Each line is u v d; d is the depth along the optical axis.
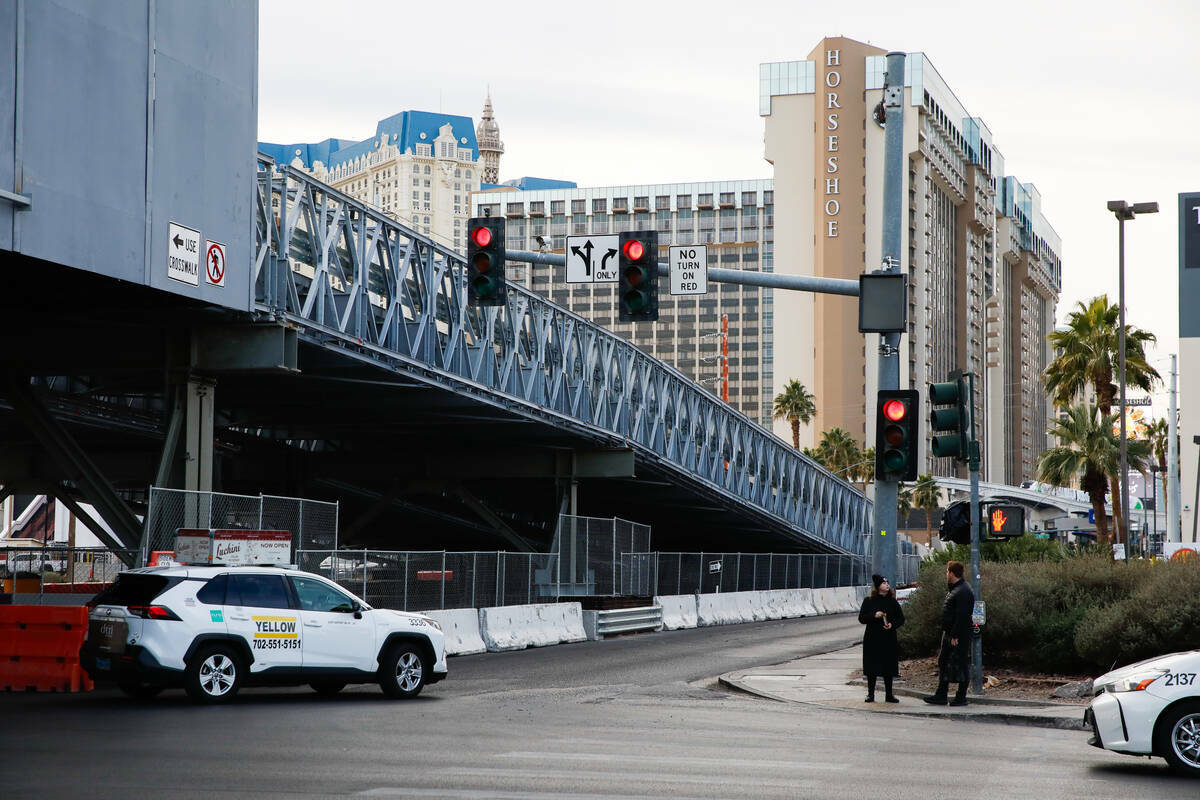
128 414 47.94
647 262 23.38
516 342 46.88
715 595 51.72
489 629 34.88
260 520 29.95
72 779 12.73
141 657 19.56
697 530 82.31
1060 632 25.12
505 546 75.75
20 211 23.77
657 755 15.12
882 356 23.77
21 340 32.81
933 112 196.88
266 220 32.12
